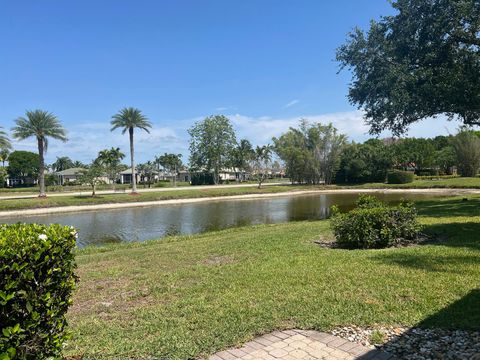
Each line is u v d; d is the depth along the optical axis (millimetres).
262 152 63938
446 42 16328
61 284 3000
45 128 40844
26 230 3018
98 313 4840
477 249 7465
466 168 54938
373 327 4051
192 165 78312
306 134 62969
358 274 6008
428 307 4477
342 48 19797
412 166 68750
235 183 77812
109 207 34875
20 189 61625
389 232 8734
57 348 2918
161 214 28156
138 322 4426
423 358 3373
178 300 5180
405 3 16766
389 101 17906
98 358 3535
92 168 43719
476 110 17031
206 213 28094
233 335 3945
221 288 5656
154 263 7945
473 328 3848
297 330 4070
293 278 5965
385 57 18469
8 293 2578
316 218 22844
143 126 47562
